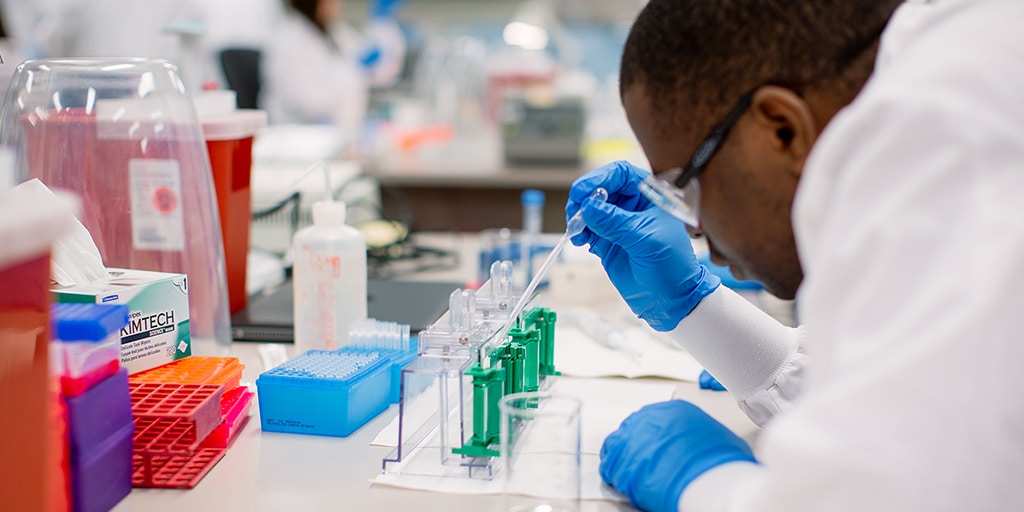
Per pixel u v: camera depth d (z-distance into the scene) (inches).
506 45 203.8
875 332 25.7
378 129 158.2
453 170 132.5
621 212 46.7
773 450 26.9
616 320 69.8
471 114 169.6
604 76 210.2
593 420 47.6
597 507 37.8
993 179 25.2
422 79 185.2
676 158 37.0
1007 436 24.3
